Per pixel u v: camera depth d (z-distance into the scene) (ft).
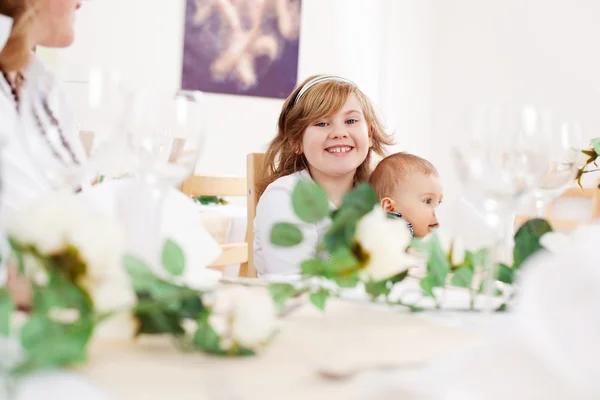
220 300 1.65
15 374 0.96
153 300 1.21
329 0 12.53
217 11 11.37
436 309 1.82
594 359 0.93
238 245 4.95
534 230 1.84
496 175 1.81
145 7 10.75
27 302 1.41
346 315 1.73
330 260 1.48
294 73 12.22
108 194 1.77
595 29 10.32
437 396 0.99
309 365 1.22
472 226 2.91
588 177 9.05
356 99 4.87
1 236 1.36
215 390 1.07
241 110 11.76
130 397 1.03
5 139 1.81
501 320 1.71
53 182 1.74
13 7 2.72
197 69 11.28
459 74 12.74
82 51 10.18
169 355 1.27
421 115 13.29
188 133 1.74
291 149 5.05
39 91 1.66
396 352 1.36
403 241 1.47
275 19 11.93
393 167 4.81
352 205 1.46
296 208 1.49
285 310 1.70
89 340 1.08
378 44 13.05
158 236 1.60
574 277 0.99
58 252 1.12
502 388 0.97
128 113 1.68
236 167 11.77
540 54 11.21
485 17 12.24
